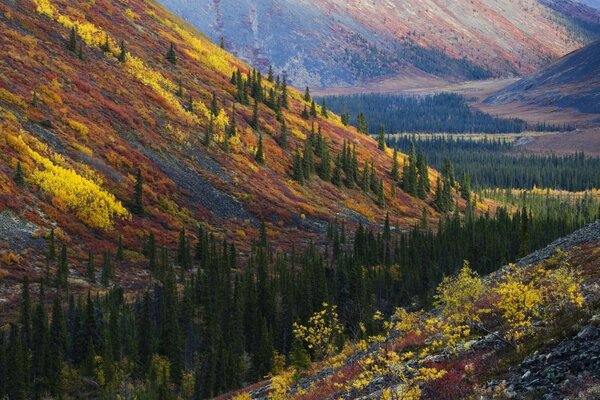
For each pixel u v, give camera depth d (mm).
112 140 122938
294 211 137250
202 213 121000
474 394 18531
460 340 26094
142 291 84000
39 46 137375
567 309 22062
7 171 95000
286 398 31969
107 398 57250
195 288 81312
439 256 103625
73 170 105688
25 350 59344
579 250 39062
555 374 17188
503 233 116125
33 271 80438
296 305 77875
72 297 69000
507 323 25344
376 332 51812
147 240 101938
